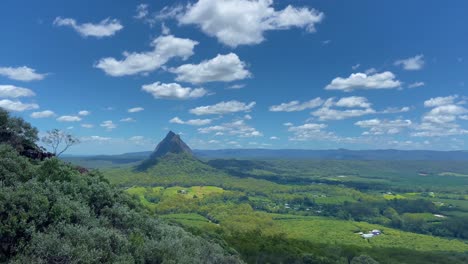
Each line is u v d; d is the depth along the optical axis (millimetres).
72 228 27234
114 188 49281
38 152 52406
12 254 24391
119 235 30312
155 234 38500
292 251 97125
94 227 29938
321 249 111188
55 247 24312
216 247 52500
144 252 30781
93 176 48406
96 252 25438
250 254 90125
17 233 25359
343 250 116250
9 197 26859
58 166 38969
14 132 50781
